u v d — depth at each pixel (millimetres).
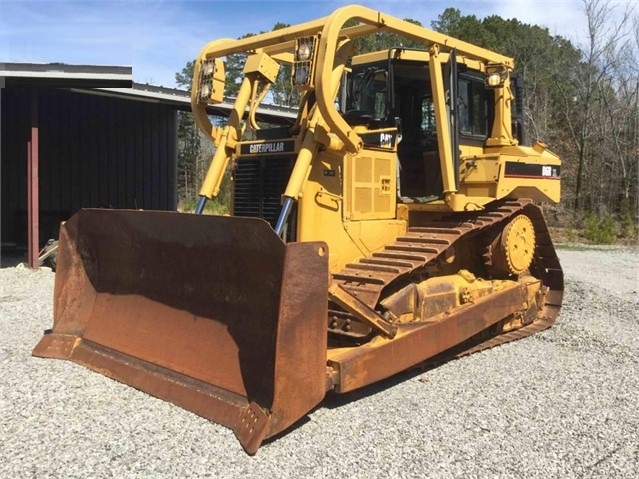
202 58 5906
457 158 5926
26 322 7434
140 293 5426
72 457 3805
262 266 4332
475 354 6348
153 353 5039
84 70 11227
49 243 12812
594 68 29828
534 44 35906
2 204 16578
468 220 6363
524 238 6887
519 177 6559
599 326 7730
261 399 4156
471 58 6418
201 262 4789
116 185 18328
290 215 5316
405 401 4910
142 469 3672
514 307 6727
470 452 4016
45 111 17047
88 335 5691
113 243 5551
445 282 5914
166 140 19266
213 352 4652
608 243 21406
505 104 6836
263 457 3850
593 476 3746
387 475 3684
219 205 22094
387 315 5215
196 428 4191
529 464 3875
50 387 4938
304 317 4102
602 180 30766
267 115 15305
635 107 30578
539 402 4965
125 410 4484
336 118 4992
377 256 5613
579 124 31906
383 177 5922
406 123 6523
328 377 4414
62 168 17406
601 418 4660
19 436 4090
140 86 14719
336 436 4191
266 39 5430
